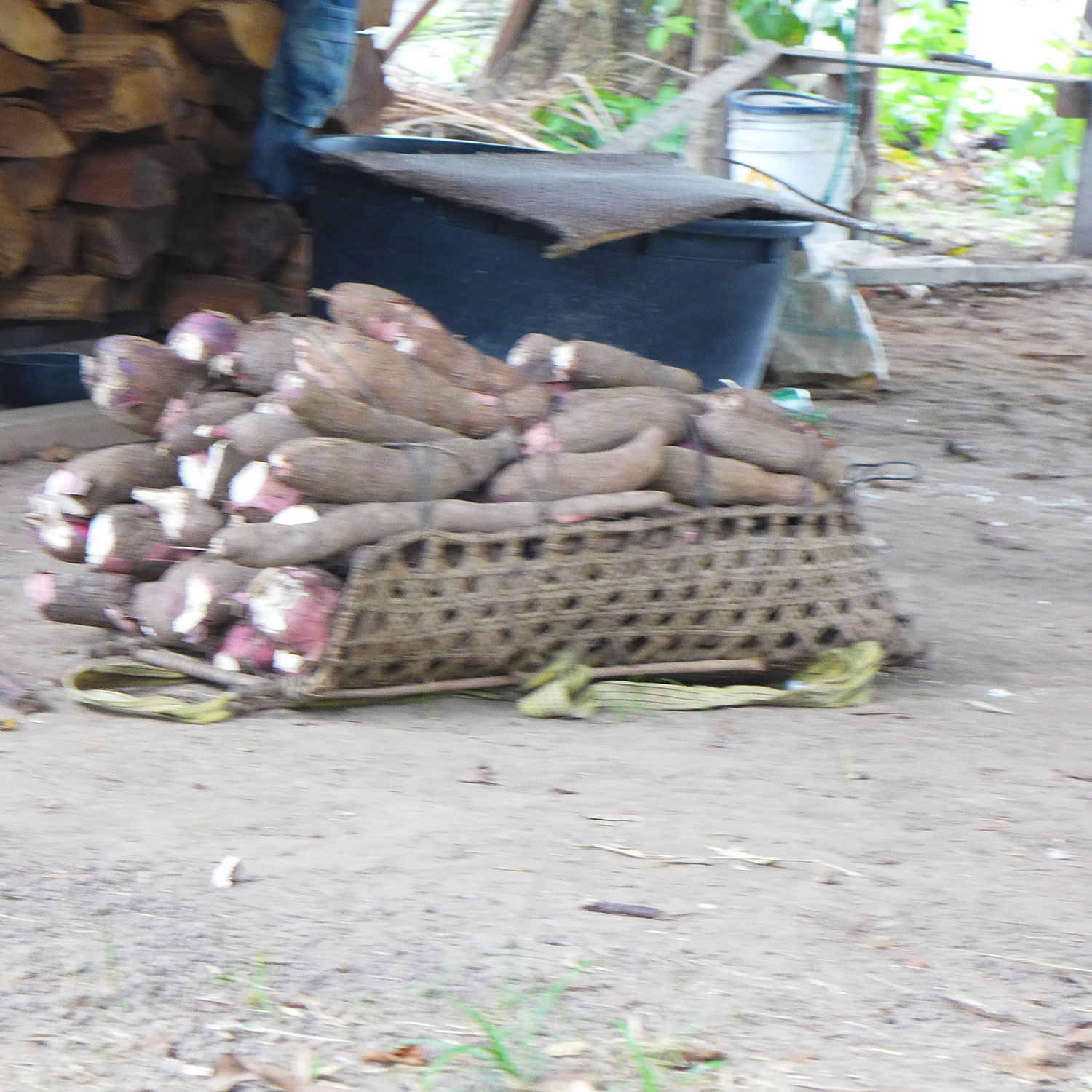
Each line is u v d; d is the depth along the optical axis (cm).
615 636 435
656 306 706
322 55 803
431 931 286
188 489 425
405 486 405
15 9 668
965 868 324
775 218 760
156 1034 248
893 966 279
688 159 1100
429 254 712
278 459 388
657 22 1446
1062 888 315
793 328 906
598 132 1339
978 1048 250
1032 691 459
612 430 434
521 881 309
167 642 425
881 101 1772
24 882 297
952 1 1762
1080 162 1368
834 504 462
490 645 419
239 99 820
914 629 498
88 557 427
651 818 346
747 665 449
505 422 438
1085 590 577
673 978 271
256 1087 235
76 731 389
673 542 433
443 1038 249
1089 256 1374
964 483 731
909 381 947
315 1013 256
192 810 340
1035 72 1325
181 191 813
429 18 1516
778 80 1249
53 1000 256
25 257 718
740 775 377
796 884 313
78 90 706
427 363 438
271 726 401
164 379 439
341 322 449
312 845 323
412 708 423
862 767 386
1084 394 934
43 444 692
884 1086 238
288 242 852
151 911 289
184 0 750
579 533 420
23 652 448
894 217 1531
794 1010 262
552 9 1462
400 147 820
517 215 657
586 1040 250
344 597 397
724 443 447
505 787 363
